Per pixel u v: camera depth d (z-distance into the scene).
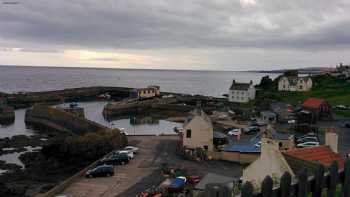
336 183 8.13
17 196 44.59
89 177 46.84
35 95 157.00
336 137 29.47
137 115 126.06
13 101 147.38
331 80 154.62
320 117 88.81
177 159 56.19
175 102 142.50
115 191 41.84
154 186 43.06
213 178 34.75
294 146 57.56
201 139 60.94
